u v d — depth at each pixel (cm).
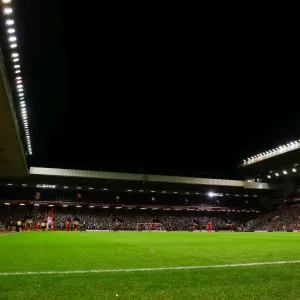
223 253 933
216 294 400
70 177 5366
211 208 6812
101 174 5441
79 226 5472
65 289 423
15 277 511
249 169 6294
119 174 5528
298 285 453
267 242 1675
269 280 487
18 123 3108
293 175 6156
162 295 394
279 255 864
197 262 699
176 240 1931
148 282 469
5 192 5912
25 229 4766
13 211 5831
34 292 407
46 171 5172
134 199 6756
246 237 2533
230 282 471
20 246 1337
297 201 6253
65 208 6256
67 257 829
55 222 5653
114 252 991
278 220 5962
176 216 6756
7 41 1939
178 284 455
